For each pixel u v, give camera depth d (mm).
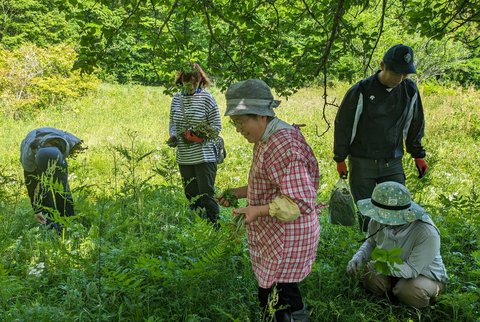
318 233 2678
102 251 3209
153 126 11688
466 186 6590
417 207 3092
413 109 4020
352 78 4234
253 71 4004
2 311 2619
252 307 3035
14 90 13469
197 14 4254
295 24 4254
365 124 3975
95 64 3424
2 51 14883
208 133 4352
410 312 3119
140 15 3539
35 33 24938
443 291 3186
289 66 4074
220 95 17812
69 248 3689
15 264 3455
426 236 3055
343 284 3428
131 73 25594
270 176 2436
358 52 4051
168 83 4191
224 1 4215
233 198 2922
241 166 7977
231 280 3277
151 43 3686
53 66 15328
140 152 8391
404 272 3045
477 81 23359
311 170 2562
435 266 3141
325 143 9867
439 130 10891
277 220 2527
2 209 3998
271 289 2645
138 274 3033
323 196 5855
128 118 12789
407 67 3658
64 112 13062
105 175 6863
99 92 17656
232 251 3248
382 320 3064
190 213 4398
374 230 3354
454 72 22484
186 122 4562
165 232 3934
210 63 3865
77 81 15859
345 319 2928
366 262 3299
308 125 12258
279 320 2654
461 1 3816
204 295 3072
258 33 3973
